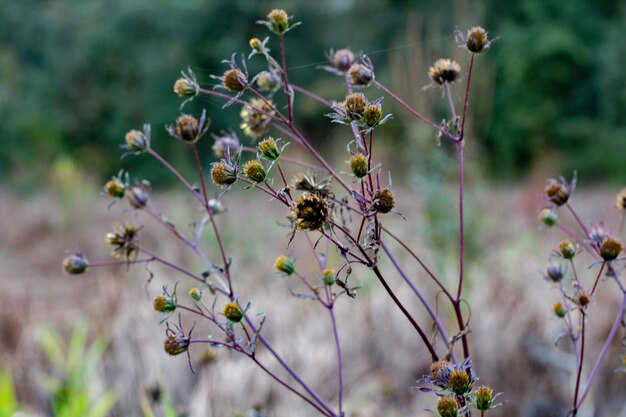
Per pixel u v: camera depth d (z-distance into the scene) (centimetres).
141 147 141
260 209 687
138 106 2025
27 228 771
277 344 289
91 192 930
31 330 338
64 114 1998
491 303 301
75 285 495
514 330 270
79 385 254
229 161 110
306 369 265
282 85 144
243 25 2009
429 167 407
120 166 1984
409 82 457
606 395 247
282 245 524
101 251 650
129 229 142
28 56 2125
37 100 1998
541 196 135
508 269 372
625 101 1727
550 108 1758
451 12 1831
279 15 125
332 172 121
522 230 570
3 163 1762
